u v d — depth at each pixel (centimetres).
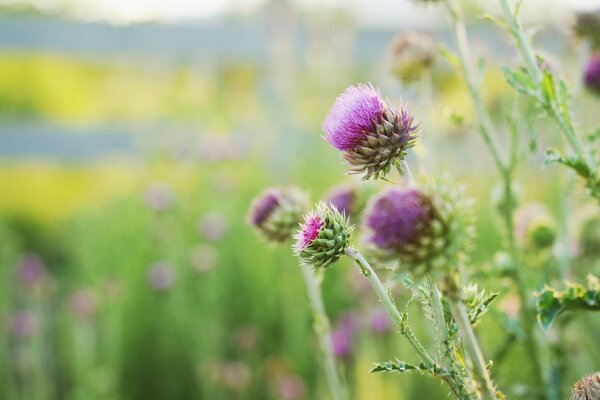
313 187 637
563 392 246
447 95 659
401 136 157
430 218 122
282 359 446
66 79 1160
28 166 856
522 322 236
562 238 254
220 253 561
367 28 877
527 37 196
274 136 768
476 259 369
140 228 619
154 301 529
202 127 762
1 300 529
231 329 518
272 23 798
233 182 620
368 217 126
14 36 831
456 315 122
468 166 572
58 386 518
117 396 450
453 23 238
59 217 819
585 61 264
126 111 974
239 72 932
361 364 341
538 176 574
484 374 120
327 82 781
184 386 487
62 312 574
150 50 861
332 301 474
